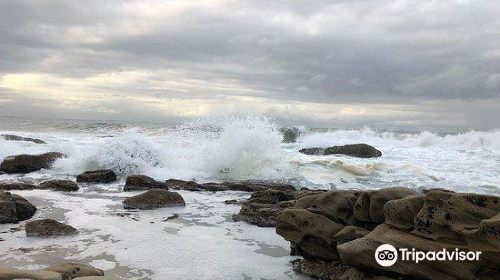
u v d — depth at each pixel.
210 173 15.19
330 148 21.23
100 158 15.14
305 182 14.02
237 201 10.80
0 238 7.39
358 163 16.23
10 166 14.95
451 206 5.00
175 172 15.03
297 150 22.47
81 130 37.38
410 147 25.48
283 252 7.04
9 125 43.06
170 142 17.89
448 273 4.81
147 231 8.04
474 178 14.84
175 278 5.83
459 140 26.95
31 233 7.54
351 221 6.29
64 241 7.31
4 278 4.64
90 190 12.14
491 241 4.59
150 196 10.04
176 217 9.16
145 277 5.83
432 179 14.52
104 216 9.08
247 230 8.28
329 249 6.20
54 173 14.97
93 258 6.51
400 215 5.40
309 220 6.42
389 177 14.71
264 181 13.83
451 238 4.89
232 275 6.02
